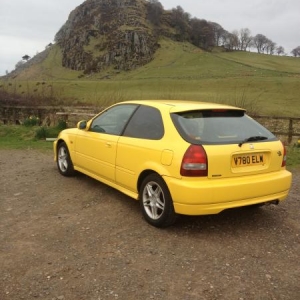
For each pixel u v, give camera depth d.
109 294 3.15
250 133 4.72
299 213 5.31
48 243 4.12
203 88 93.69
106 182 5.71
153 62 196.38
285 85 86.38
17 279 3.37
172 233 4.45
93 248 4.01
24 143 11.69
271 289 3.29
